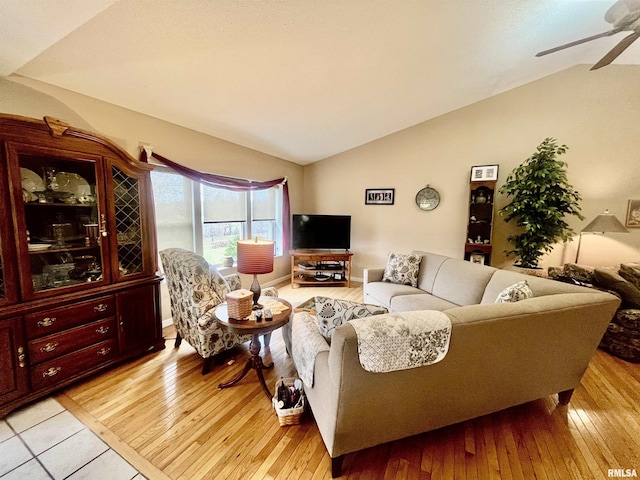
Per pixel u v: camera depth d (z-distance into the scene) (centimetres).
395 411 138
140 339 252
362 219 531
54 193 204
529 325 149
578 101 380
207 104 281
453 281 306
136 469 144
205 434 168
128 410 187
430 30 226
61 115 228
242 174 425
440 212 469
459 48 265
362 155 519
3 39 149
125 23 163
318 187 568
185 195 346
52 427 171
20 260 181
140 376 226
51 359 196
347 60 243
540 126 401
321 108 331
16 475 140
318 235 506
